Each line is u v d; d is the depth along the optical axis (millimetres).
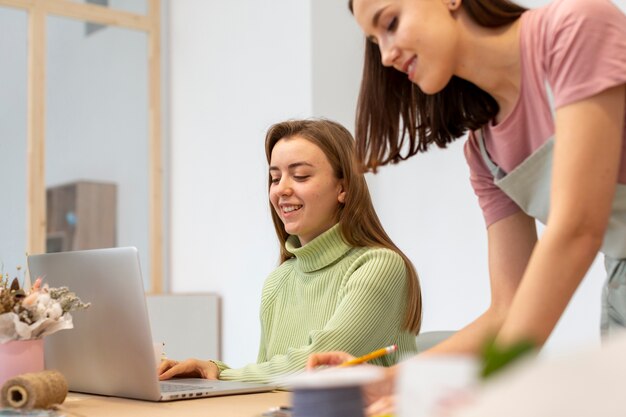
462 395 494
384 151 1396
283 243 2162
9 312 1454
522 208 1356
